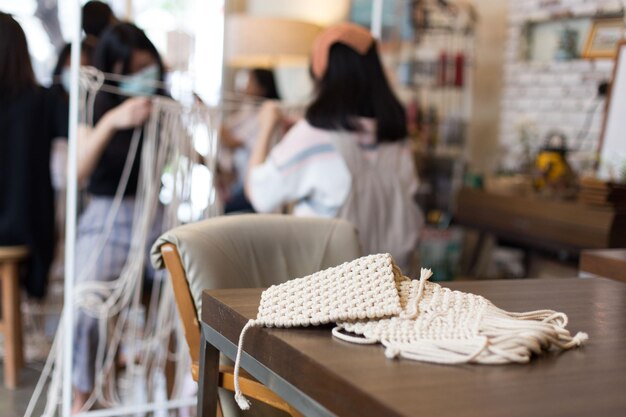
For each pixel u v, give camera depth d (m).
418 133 4.62
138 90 2.92
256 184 2.61
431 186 4.63
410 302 1.23
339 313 1.17
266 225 1.88
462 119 4.71
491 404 0.88
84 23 3.60
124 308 2.91
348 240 1.93
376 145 2.62
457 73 4.60
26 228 3.46
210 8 4.00
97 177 2.92
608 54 3.90
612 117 3.40
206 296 1.40
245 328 1.19
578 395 0.93
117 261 2.93
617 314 1.40
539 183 3.70
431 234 4.45
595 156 3.56
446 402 0.88
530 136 4.29
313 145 2.55
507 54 4.63
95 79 2.86
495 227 3.77
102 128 2.79
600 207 3.16
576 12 4.11
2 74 3.48
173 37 3.54
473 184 4.14
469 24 4.73
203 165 2.88
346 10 4.33
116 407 2.84
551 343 1.12
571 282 1.70
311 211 2.60
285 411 1.72
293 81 4.73
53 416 2.93
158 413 2.92
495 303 1.44
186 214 2.84
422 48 4.81
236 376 1.21
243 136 4.16
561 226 3.32
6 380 3.37
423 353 1.04
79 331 2.83
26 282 3.55
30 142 3.50
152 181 2.82
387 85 2.64
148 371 2.86
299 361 1.06
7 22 3.50
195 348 1.71
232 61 4.40
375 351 1.07
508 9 4.62
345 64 2.57
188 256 1.70
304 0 4.19
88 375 2.85
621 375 1.02
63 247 4.43
